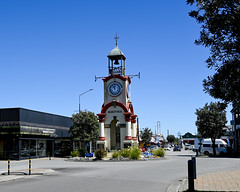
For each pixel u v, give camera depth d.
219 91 8.09
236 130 51.59
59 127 47.00
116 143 39.78
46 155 43.19
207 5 8.36
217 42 8.35
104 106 38.88
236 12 7.97
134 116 40.62
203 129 43.72
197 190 10.96
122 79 39.22
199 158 35.84
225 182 13.29
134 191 11.43
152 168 21.53
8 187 12.89
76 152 37.16
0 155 37.62
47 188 12.26
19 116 36.97
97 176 16.44
